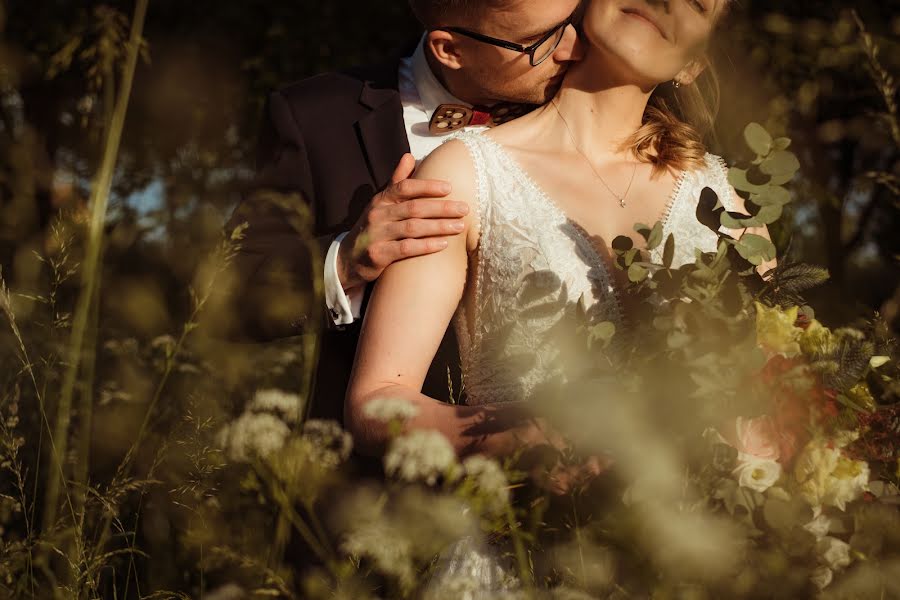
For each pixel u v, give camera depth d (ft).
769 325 5.00
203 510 6.64
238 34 19.52
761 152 5.55
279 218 8.20
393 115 8.43
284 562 6.95
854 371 4.94
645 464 4.74
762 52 14.84
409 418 5.16
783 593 4.67
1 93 14.84
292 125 8.51
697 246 6.50
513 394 6.14
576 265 6.15
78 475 7.11
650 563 4.72
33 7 17.83
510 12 7.04
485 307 6.23
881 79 8.33
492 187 6.31
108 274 9.01
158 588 7.21
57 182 11.17
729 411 4.79
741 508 4.70
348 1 19.77
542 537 5.38
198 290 8.00
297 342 10.97
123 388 8.54
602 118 6.62
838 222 16.88
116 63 8.63
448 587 5.32
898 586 4.73
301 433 6.26
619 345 5.90
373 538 4.91
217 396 8.14
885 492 4.99
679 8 6.27
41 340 8.20
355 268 6.81
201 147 15.57
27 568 6.70
